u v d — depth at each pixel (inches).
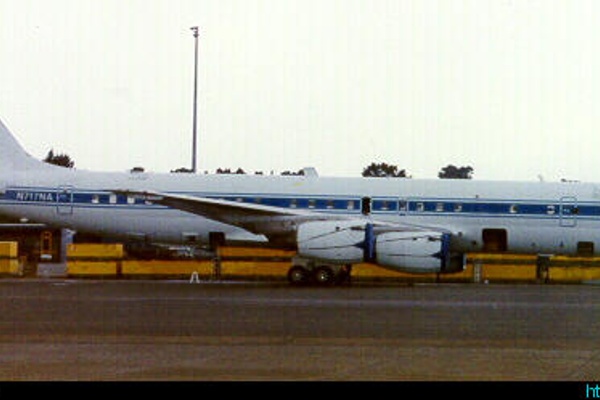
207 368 1441.9
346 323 2126.0
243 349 1657.2
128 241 3929.6
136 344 1721.2
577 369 1456.7
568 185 3892.7
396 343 1768.0
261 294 2965.1
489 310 2472.9
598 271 3988.7
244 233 3786.9
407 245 3425.2
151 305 2529.5
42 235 5703.7
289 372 1409.9
